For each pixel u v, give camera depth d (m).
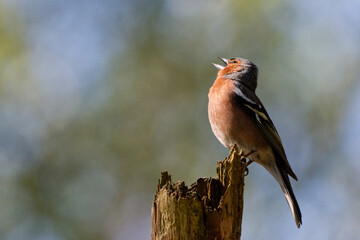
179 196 6.23
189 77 13.85
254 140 9.93
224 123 9.97
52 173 12.70
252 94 10.23
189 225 6.19
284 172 10.02
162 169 13.07
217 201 6.50
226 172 6.55
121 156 13.07
